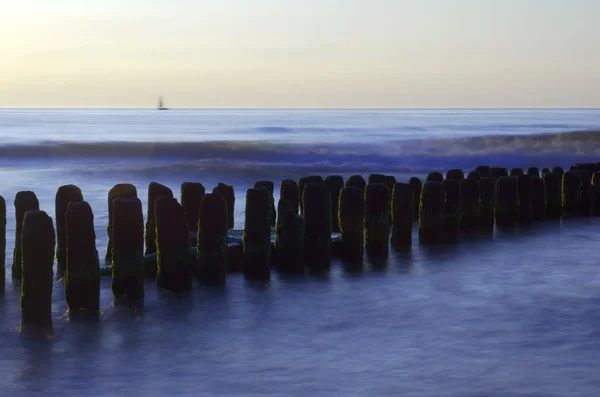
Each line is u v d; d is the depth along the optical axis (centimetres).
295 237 1149
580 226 1623
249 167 3244
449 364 779
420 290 1079
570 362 783
